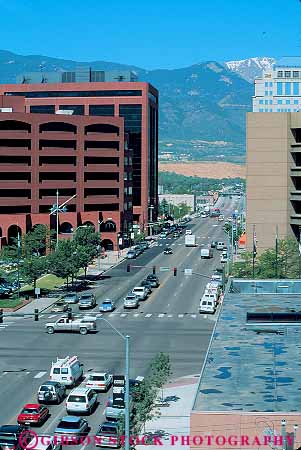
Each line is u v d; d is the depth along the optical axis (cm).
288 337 6034
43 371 8981
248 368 5153
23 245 16275
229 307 7275
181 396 7862
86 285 15700
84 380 8538
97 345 10300
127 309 13125
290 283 8581
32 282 14750
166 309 13125
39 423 7006
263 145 16925
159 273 17475
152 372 7869
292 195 16962
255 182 16962
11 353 9844
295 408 4331
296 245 14975
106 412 7156
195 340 10631
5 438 6350
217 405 4388
